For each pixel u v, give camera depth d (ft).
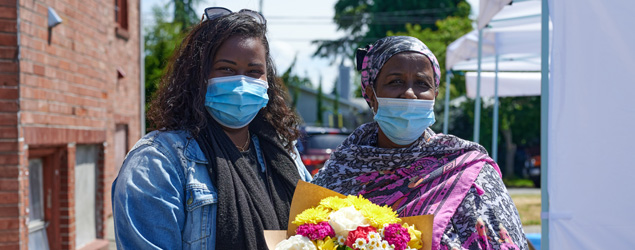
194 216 7.13
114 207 7.12
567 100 10.14
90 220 22.06
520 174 78.13
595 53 10.09
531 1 20.03
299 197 7.09
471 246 6.91
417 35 89.25
